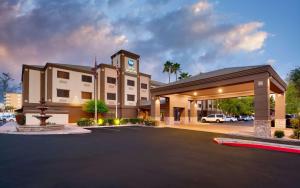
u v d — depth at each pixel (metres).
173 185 5.75
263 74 17.38
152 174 6.72
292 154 10.09
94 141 14.27
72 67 39.44
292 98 31.41
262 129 17.14
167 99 32.25
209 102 65.94
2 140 14.72
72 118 37.84
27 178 6.29
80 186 5.64
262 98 17.31
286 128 25.59
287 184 5.94
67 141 14.23
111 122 30.72
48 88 35.22
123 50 45.06
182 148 11.57
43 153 10.04
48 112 33.25
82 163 8.11
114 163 8.12
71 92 38.06
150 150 10.91
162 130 23.09
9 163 8.08
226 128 25.66
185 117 33.78
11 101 113.12
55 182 5.94
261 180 6.24
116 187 5.57
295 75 29.06
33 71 36.28
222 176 6.58
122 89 43.91
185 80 27.23
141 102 45.88
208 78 21.97
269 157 9.38
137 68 47.53
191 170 7.21
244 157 9.35
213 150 11.02
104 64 42.00
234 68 24.86
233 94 30.14
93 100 37.16
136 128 25.88
